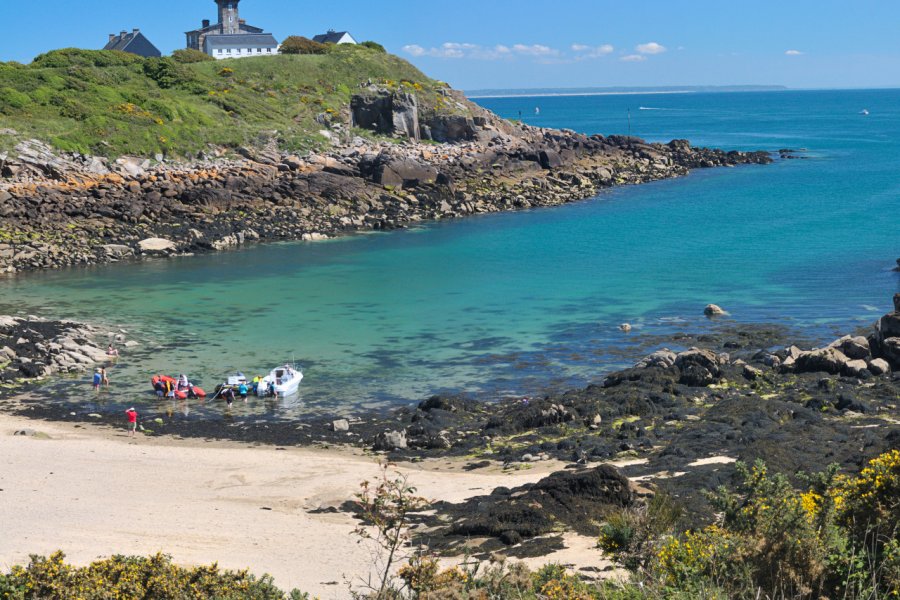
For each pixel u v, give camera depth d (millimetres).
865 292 62281
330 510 29828
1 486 32156
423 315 59281
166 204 91938
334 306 61906
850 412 36438
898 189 117750
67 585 17938
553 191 115562
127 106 110188
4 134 95938
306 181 103250
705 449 32469
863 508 13648
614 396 40875
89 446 37844
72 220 86250
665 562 13773
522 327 55938
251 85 134000
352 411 42625
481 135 137000
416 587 15781
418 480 32469
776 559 12516
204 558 24781
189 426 41094
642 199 112938
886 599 11516
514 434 38531
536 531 24922
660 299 62094
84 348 51156
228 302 63250
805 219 95750
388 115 134000
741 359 46812
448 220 100312
